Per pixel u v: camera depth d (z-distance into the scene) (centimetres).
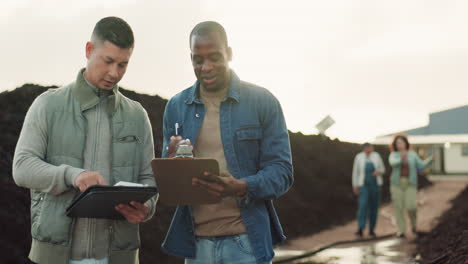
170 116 342
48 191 280
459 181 3256
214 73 310
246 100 324
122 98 317
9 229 605
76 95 300
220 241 316
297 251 960
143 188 260
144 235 759
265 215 321
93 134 301
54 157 294
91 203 258
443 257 684
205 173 271
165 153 336
